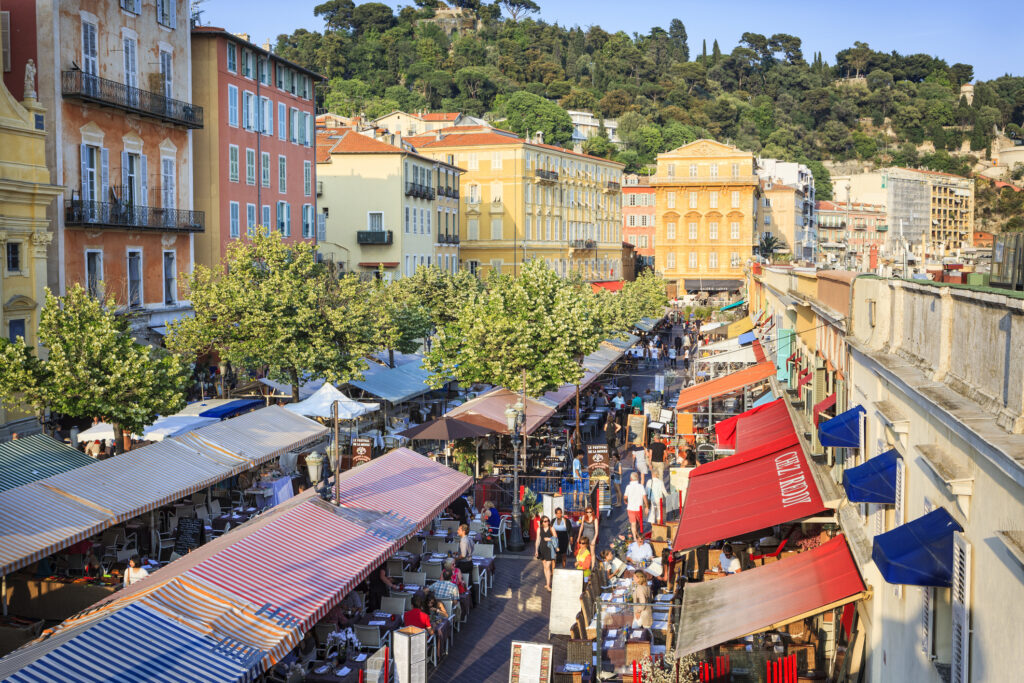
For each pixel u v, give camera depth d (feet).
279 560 55.47
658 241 400.26
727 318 254.06
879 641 42.96
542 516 78.84
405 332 168.96
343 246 253.44
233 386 146.30
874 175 482.28
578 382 119.44
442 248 294.46
